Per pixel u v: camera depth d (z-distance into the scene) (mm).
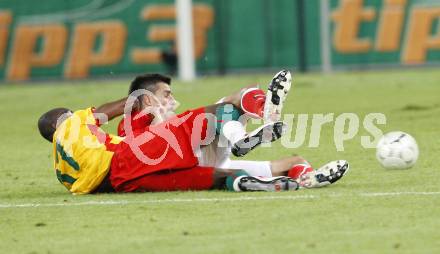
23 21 86000
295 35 84062
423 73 76188
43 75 85938
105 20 85750
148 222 24359
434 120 46031
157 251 21344
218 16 84625
